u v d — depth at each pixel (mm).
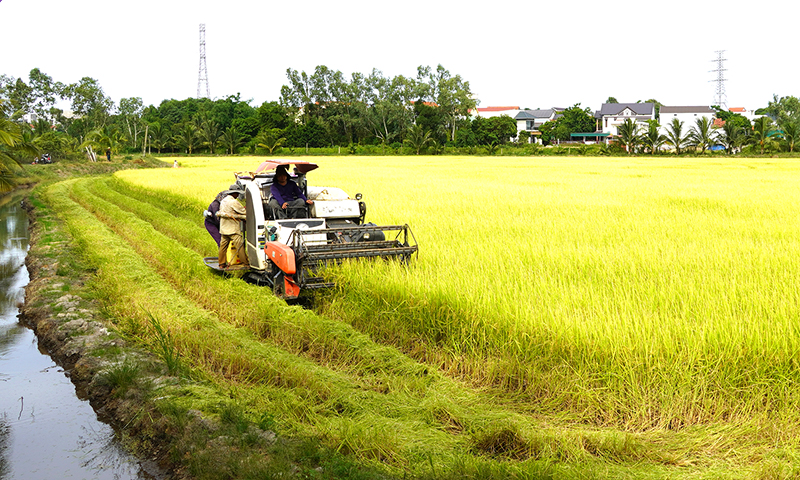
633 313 6180
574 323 5910
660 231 12547
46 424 5617
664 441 4758
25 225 19656
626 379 5289
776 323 5645
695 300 6742
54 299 9289
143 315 7973
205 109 119625
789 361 5211
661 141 87500
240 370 6211
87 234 14641
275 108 101438
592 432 4828
